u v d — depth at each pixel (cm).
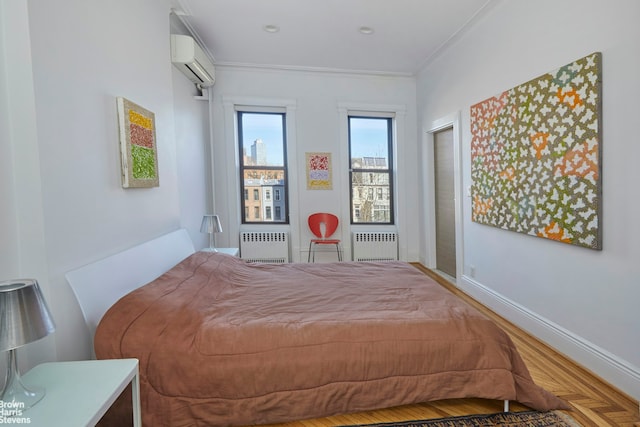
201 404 140
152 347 139
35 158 127
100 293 154
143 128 210
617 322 183
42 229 129
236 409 142
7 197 125
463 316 166
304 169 443
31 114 126
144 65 222
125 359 129
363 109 450
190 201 333
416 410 169
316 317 165
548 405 162
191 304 166
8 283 101
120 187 188
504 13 272
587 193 196
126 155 188
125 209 193
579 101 199
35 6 127
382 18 302
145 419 137
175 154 274
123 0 195
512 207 265
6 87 124
